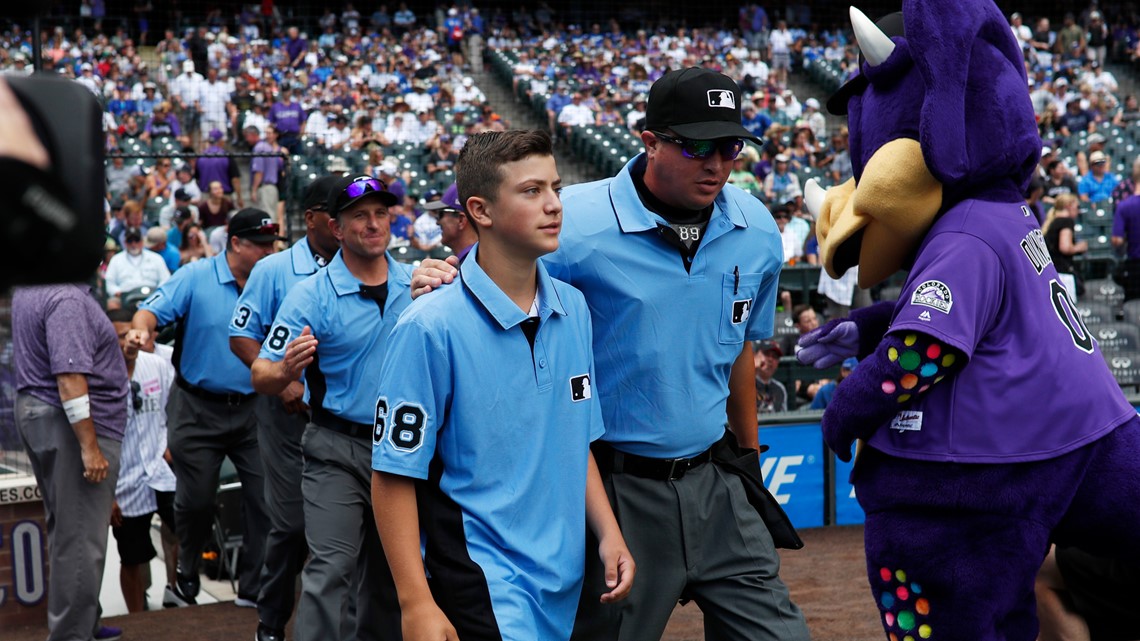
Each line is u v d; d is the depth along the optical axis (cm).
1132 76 2094
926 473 275
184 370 543
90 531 436
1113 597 314
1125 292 773
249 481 541
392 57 1870
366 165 1314
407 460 244
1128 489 274
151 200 1098
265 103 1509
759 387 700
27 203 108
